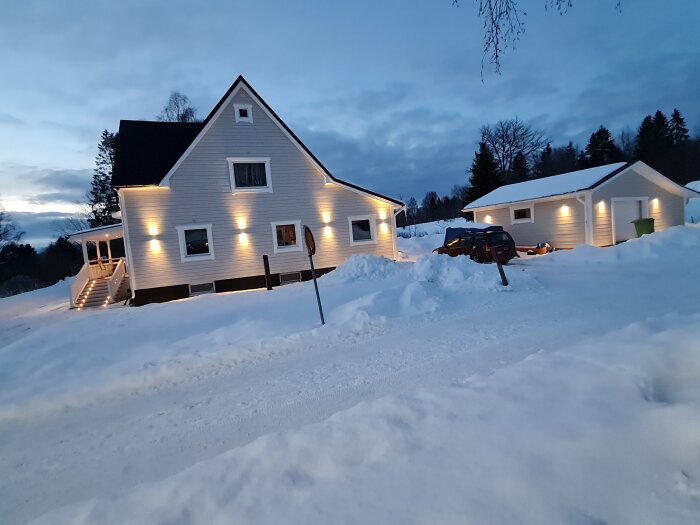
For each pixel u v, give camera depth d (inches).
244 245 713.6
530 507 82.5
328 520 87.7
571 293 369.1
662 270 446.3
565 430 105.0
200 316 404.8
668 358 131.6
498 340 249.0
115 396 224.2
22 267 2128.4
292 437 129.3
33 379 259.0
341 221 784.3
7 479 152.0
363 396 187.5
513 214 973.8
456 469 97.9
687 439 93.3
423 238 1263.5
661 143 2353.6
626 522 76.5
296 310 388.5
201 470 119.0
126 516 101.4
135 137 748.6
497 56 222.1
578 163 2488.9
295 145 745.0
